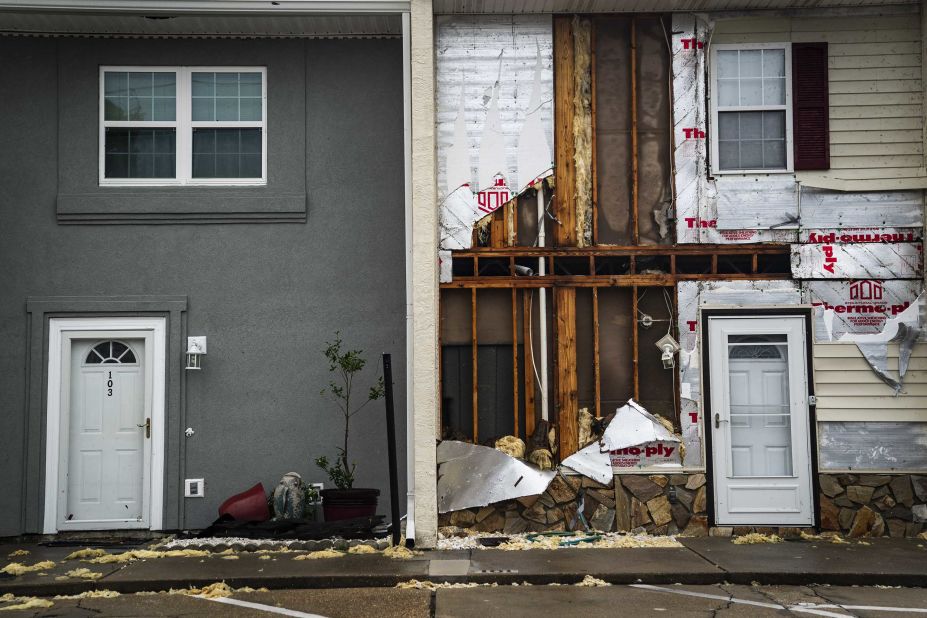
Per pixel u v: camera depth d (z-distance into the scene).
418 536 9.59
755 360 10.53
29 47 11.19
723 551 9.37
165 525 10.93
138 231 11.17
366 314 11.20
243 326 11.16
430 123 9.91
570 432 10.41
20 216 11.11
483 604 7.46
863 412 10.40
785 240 10.55
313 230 11.24
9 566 8.79
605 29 10.73
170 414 11.02
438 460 10.30
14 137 11.15
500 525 10.30
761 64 10.69
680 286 10.52
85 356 11.13
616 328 10.62
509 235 10.58
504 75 10.66
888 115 10.59
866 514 10.27
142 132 11.23
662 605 7.43
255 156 11.27
